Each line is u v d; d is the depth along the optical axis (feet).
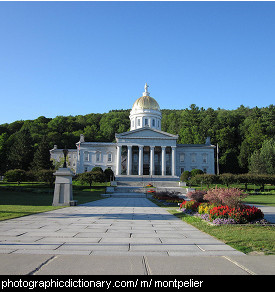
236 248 30.76
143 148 291.38
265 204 114.83
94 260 25.72
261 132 334.44
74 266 23.95
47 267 23.66
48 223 49.93
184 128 404.98
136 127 312.50
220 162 340.59
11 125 468.34
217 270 23.22
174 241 34.88
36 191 174.09
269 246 31.58
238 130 379.14
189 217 61.05
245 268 23.76
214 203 60.34
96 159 305.53
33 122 495.00
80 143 305.94
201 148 305.94
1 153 340.18
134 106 319.47
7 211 67.51
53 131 453.99
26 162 308.40
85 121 557.33
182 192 200.75
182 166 303.48
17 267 23.65
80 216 62.54
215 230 42.91
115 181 233.35
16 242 33.35
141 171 272.72
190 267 23.93
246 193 57.67
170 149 302.25
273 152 278.87
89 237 37.01
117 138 276.82
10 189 177.78
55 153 335.47
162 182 239.91
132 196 166.09
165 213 74.59
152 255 27.68
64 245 31.91
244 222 50.90
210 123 394.32
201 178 215.72
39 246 31.30
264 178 215.72
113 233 40.47
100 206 94.73
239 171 341.00
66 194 92.68
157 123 316.19
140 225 49.85
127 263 24.90
